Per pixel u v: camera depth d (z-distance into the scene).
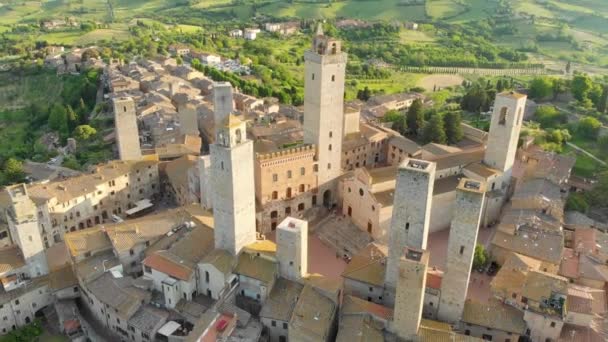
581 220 138.62
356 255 115.94
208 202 136.50
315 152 143.50
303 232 103.75
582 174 168.88
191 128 191.88
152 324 98.69
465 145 189.88
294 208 145.00
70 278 113.75
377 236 130.88
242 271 106.19
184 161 166.75
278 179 138.88
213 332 94.44
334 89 137.62
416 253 90.94
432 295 101.00
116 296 103.06
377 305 100.94
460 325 100.81
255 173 137.75
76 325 106.12
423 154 161.12
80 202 143.75
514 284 103.62
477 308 101.75
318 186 147.50
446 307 100.75
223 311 100.56
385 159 180.62
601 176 156.75
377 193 132.75
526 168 165.88
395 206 100.06
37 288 110.25
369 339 92.31
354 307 99.12
